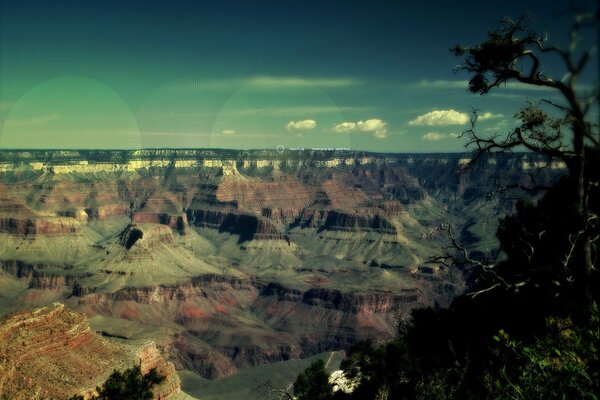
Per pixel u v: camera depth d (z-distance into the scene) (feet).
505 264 111.45
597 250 81.56
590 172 74.74
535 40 68.95
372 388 115.44
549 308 83.82
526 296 92.79
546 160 83.51
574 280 77.30
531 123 72.33
